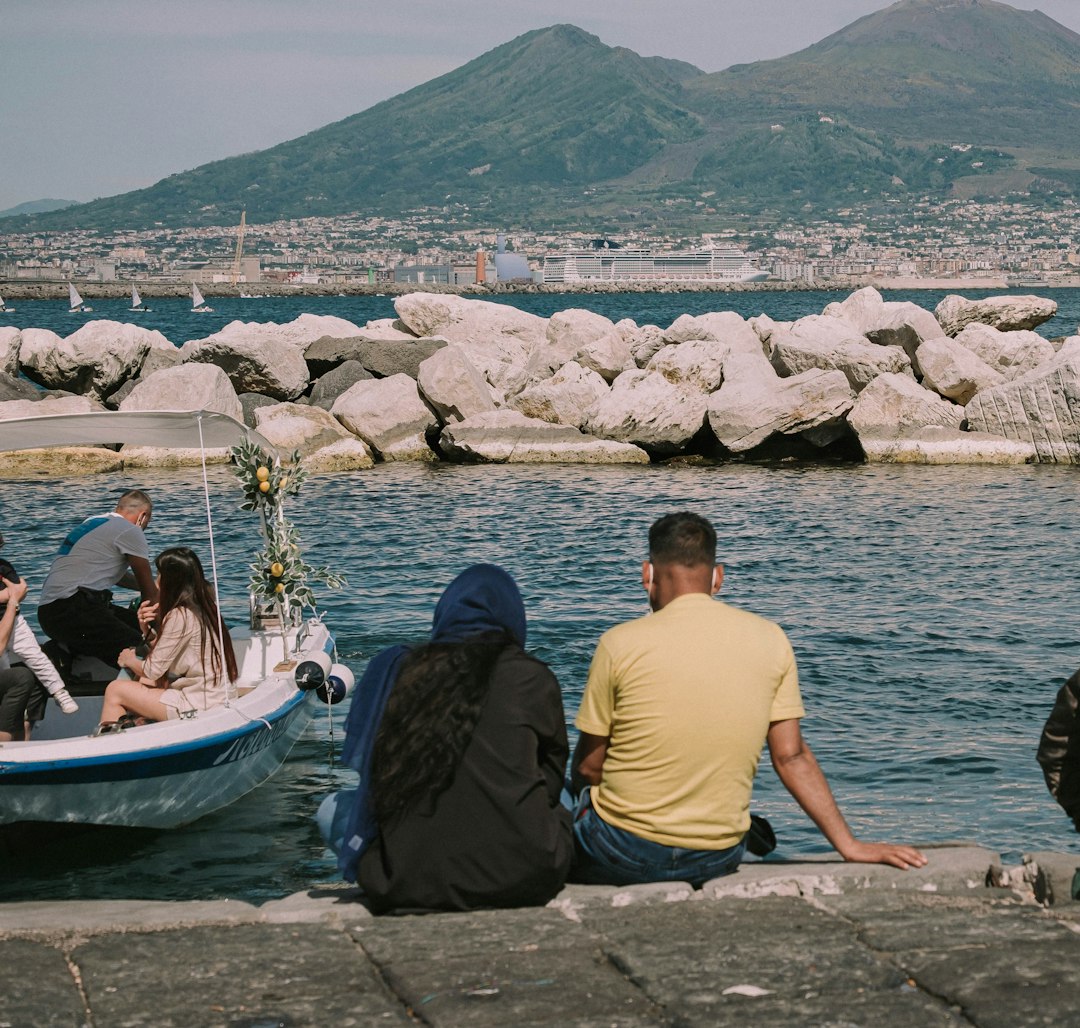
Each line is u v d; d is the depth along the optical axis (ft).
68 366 109.70
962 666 42.60
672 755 16.93
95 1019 12.48
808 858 18.74
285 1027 12.29
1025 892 16.31
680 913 15.15
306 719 36.06
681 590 17.52
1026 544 65.98
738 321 120.06
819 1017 12.13
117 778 27.35
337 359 115.55
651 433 101.24
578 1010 12.42
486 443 100.99
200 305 549.95
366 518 75.10
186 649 30.42
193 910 16.14
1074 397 95.81
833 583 56.75
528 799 16.55
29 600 54.29
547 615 51.11
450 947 14.11
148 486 86.58
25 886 26.09
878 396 99.66
